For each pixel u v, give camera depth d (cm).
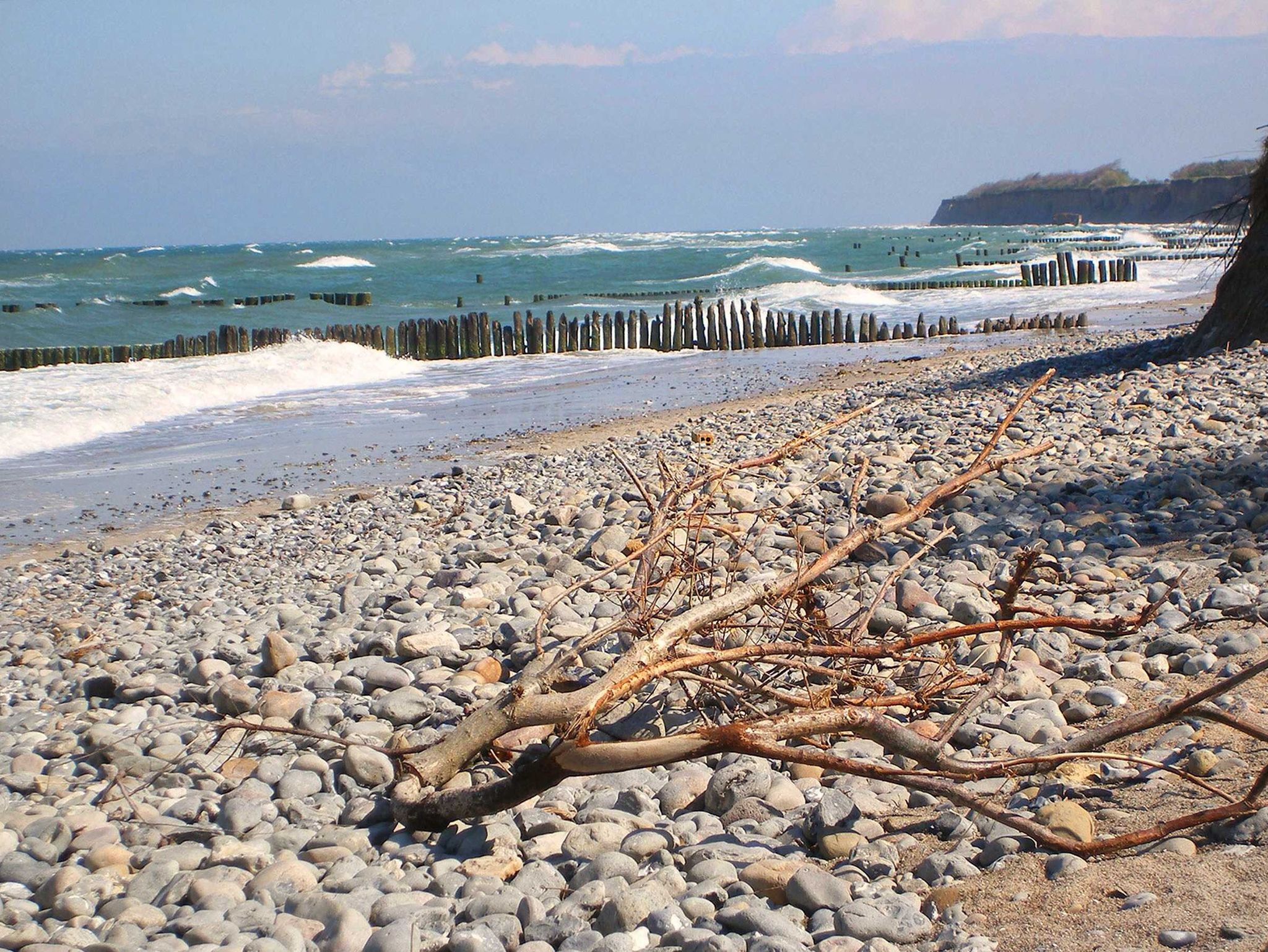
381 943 255
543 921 265
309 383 2069
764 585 361
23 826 353
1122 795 309
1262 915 226
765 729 301
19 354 2395
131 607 741
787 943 238
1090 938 232
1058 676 420
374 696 455
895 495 681
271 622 600
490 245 11394
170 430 1589
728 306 3553
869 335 2636
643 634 368
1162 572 519
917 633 373
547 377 2119
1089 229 13238
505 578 633
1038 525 633
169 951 260
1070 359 1541
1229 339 1328
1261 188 1332
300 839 335
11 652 616
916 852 293
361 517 970
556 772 310
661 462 472
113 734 436
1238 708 353
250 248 14912
